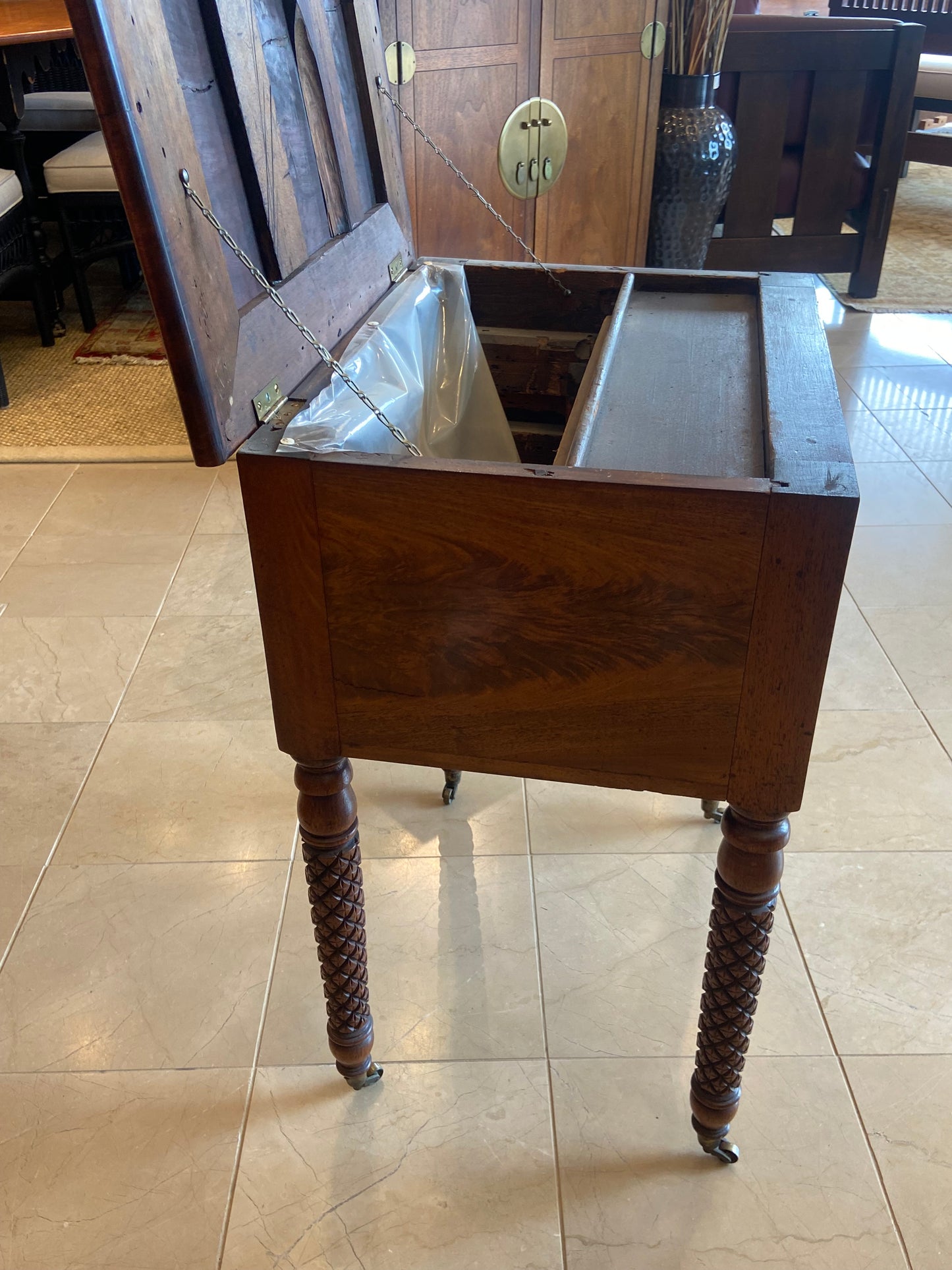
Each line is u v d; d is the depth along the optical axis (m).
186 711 1.84
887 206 3.57
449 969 1.38
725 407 1.08
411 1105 1.21
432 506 0.83
